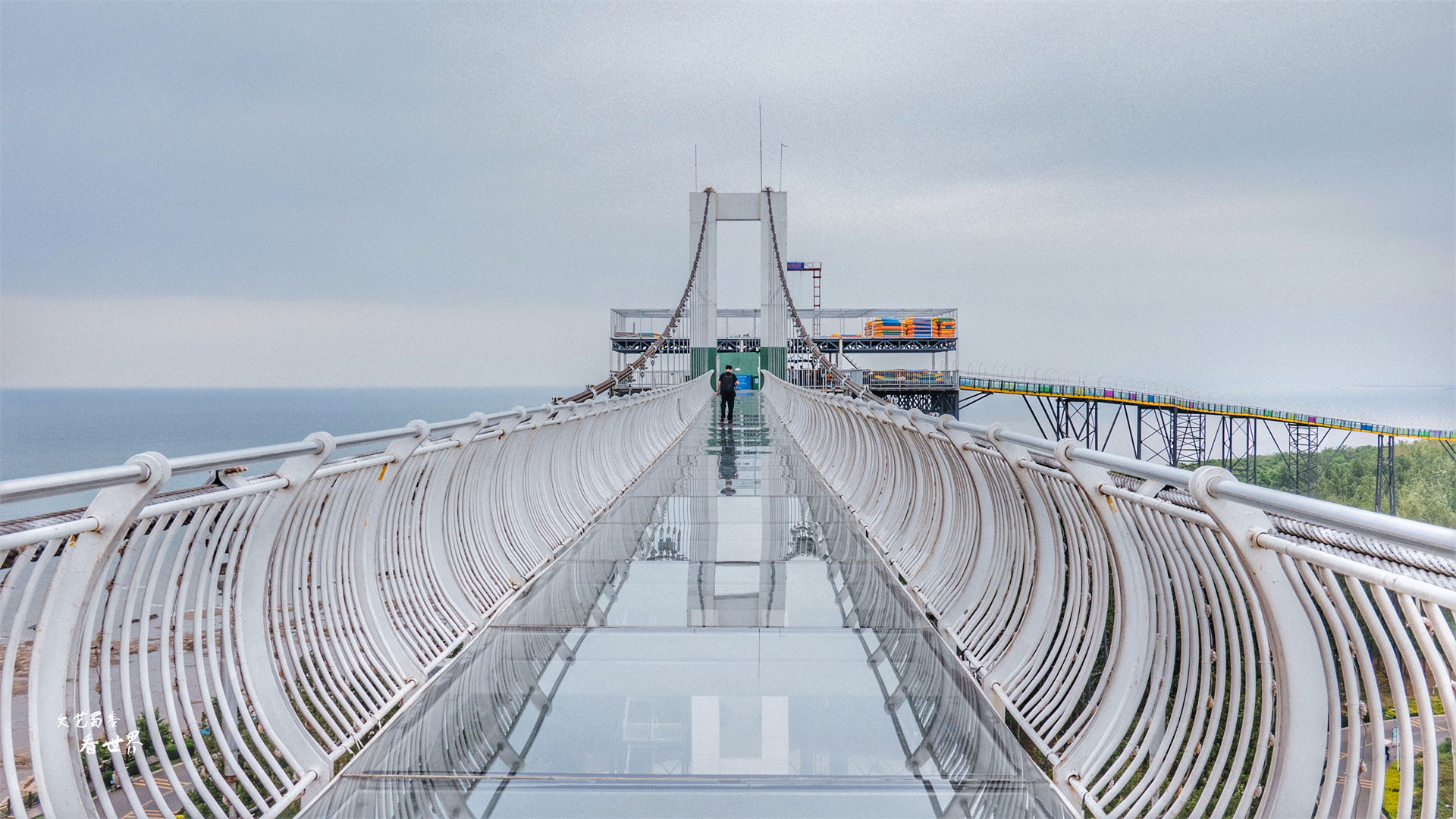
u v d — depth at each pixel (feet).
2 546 4.69
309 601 8.82
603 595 12.76
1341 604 5.16
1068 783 7.66
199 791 6.35
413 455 10.28
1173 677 7.56
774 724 8.13
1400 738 4.59
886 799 6.85
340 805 6.69
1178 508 6.22
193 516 6.66
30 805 5.24
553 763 7.34
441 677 9.34
